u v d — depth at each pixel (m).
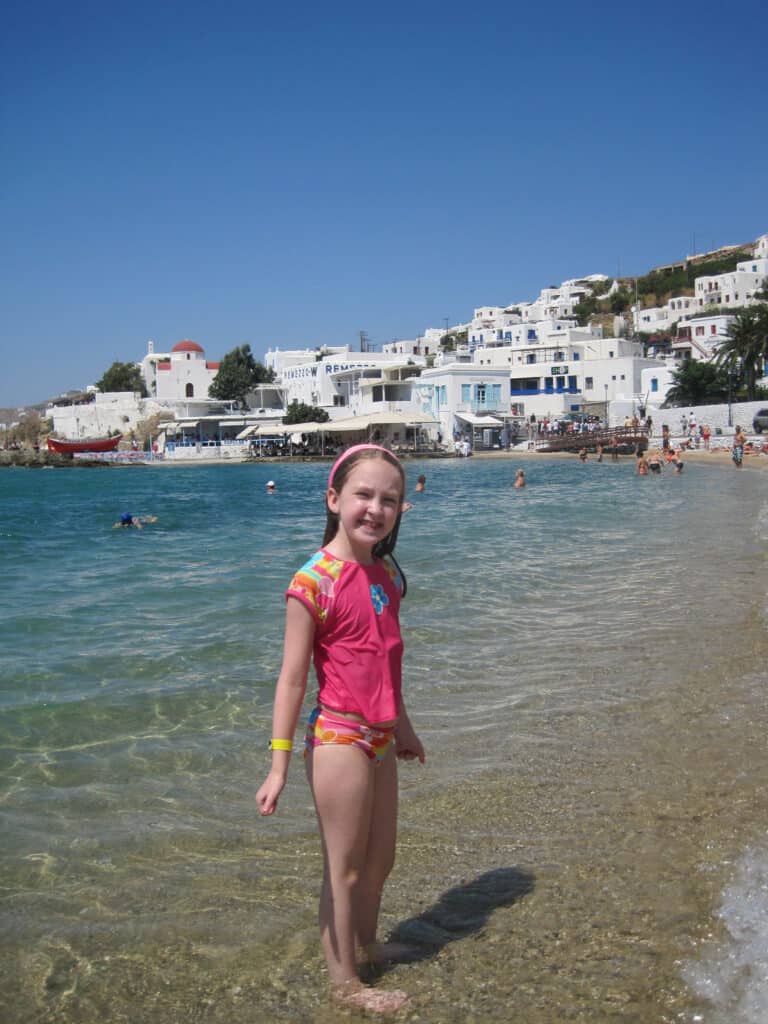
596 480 40.88
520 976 2.96
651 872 3.64
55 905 3.64
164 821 4.46
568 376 90.62
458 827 4.23
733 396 80.19
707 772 4.75
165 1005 2.96
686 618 8.84
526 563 13.28
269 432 75.69
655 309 143.12
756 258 165.00
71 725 5.99
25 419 117.50
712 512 21.81
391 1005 2.86
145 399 97.94
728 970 2.85
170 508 30.92
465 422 79.44
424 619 9.17
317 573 2.92
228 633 8.80
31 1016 2.92
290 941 3.33
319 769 2.96
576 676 6.89
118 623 9.38
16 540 19.81
